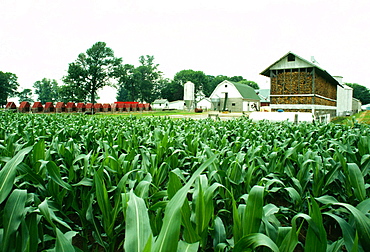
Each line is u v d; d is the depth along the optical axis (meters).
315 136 7.43
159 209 2.13
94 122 10.88
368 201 2.10
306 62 22.48
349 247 1.70
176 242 1.27
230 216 3.09
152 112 52.81
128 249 1.37
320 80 25.28
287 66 23.59
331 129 8.18
